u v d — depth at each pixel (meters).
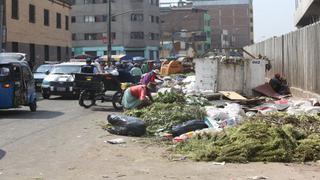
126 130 12.52
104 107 20.34
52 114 17.80
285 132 10.02
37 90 29.25
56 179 8.07
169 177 8.09
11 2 37.00
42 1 43.56
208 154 9.41
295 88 22.66
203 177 8.05
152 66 44.31
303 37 21.14
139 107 15.49
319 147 9.53
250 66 23.05
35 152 10.40
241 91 23.05
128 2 96.38
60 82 24.67
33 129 13.80
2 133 13.04
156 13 102.25
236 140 9.86
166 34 127.12
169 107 14.17
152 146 11.04
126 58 64.69
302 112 14.04
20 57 23.12
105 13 97.06
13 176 8.29
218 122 12.59
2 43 31.91
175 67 45.09
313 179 7.81
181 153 10.09
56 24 47.53
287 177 7.96
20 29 38.75
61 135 12.68
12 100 17.09
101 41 97.19
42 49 43.66
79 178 8.12
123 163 9.25
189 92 21.30
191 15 131.88
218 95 19.81
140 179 7.98
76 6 98.44
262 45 38.03
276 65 29.66
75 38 98.75
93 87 19.91
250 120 12.01
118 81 19.64
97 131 13.37
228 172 8.37
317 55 18.45
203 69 23.23
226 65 23.03
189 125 12.22
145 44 97.50
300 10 54.09
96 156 9.95
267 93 22.52
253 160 9.26
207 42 134.12
